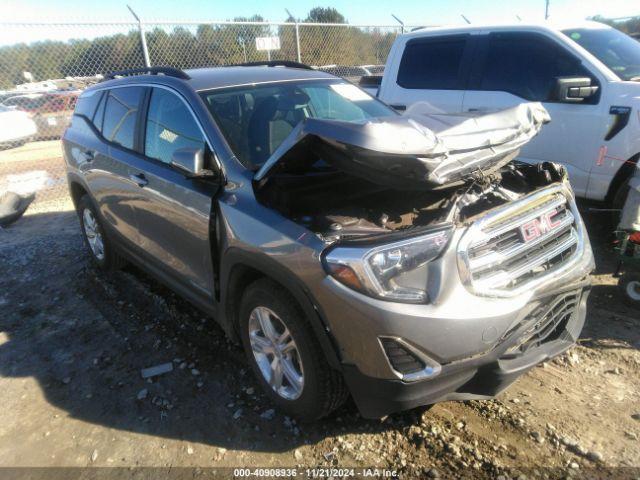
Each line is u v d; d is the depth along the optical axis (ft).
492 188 9.20
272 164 8.43
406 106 20.83
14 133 38.81
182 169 9.53
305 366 8.34
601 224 17.93
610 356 10.68
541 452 8.27
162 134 11.70
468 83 18.98
